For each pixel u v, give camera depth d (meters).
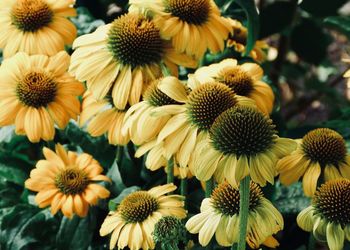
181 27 0.65
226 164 0.49
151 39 0.64
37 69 0.68
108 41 0.64
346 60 0.75
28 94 0.67
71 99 0.68
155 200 0.61
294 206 0.70
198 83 0.60
